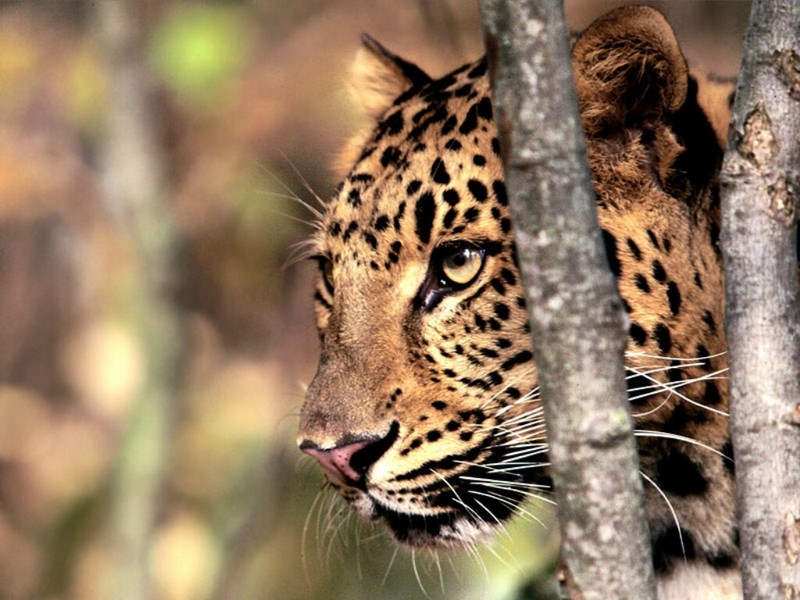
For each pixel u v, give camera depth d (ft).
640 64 23.91
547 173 16.30
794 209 18.88
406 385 24.53
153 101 45.96
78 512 48.49
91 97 47.24
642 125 24.11
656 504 25.17
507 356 24.41
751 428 18.74
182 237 44.93
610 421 16.63
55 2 52.01
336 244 25.63
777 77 18.86
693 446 24.53
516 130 16.28
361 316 24.88
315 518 38.29
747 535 18.74
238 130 45.91
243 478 44.50
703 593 25.43
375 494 24.79
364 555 35.94
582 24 43.55
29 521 52.08
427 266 24.58
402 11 44.80
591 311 16.49
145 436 43.42
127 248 51.98
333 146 43.11
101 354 53.01
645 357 23.52
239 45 45.19
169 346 43.83
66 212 51.93
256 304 47.32
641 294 23.54
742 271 18.90
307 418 24.64
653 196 23.93
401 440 24.41
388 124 26.55
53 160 50.98
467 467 24.58
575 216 16.37
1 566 50.01
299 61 45.91
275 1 46.60
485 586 32.60
